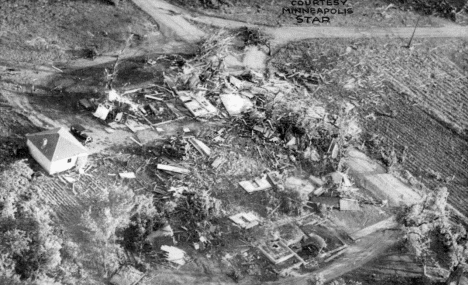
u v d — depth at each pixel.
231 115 78.44
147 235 61.69
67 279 54.94
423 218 66.19
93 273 57.19
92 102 76.56
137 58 85.12
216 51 86.94
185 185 68.44
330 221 67.88
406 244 66.12
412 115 85.69
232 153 73.50
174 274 59.22
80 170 67.69
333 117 81.69
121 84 80.44
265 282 60.16
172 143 72.56
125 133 73.62
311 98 84.81
